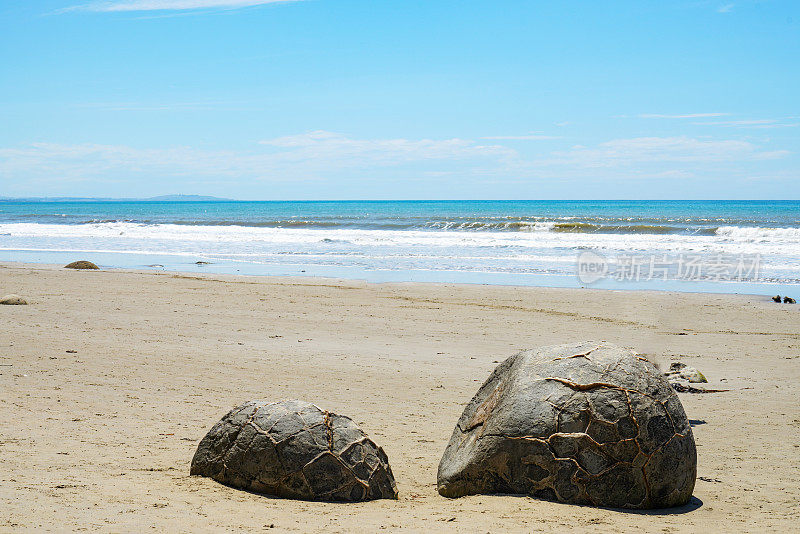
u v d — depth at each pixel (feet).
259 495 16.19
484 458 16.57
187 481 16.90
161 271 72.59
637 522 14.87
